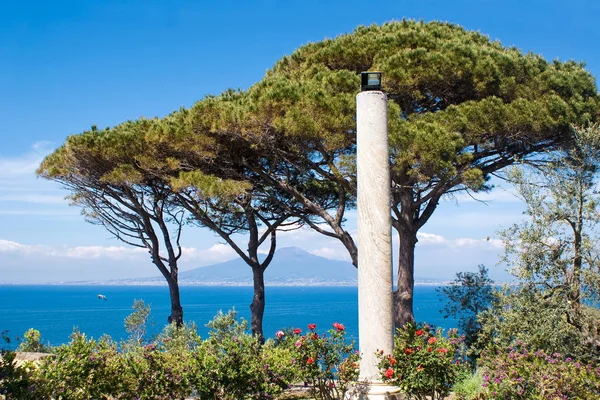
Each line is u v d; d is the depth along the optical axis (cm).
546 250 1098
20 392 727
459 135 1281
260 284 1798
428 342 788
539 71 1438
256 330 1767
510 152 1462
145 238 1844
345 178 1437
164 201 1748
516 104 1328
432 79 1346
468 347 1359
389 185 855
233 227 1881
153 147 1490
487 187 1577
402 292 1420
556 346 1020
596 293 1050
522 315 1064
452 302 1551
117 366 917
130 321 1808
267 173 1523
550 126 1309
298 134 1279
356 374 850
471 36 1586
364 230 841
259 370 972
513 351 861
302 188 1719
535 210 1102
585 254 1072
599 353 1035
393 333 828
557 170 1144
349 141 1315
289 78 1541
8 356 736
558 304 1056
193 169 1509
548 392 753
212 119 1394
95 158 1560
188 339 1460
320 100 1269
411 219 1436
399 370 780
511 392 782
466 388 1012
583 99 1424
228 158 1499
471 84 1389
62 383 837
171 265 1841
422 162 1236
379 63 1385
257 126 1335
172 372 936
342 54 1473
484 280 1535
